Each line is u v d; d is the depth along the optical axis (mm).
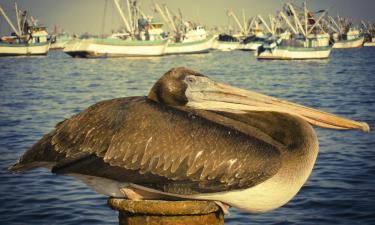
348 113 25219
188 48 109750
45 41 109625
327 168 13773
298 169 4711
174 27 119125
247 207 4727
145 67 69438
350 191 11781
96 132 4660
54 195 11828
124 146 4551
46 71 63562
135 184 4578
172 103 5145
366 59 87000
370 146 16219
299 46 84375
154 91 5191
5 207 11164
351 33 148625
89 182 4781
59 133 4793
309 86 40344
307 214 10492
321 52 82562
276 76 51281
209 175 4535
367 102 29406
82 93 36781
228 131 4652
